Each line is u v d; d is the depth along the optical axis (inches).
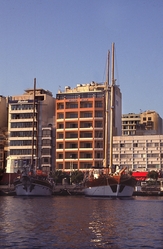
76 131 6476.4
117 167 4616.1
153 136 6338.6
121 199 4109.3
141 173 6117.1
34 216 2319.1
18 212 2556.6
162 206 3142.2
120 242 1483.8
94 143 6373.0
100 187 4318.4
